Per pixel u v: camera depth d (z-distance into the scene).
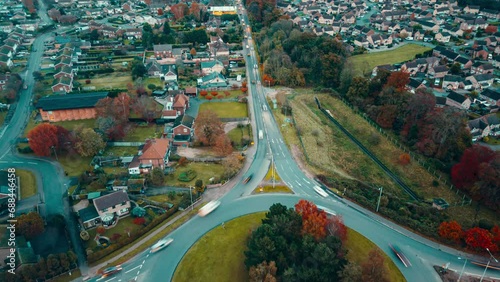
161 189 112.19
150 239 92.81
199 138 135.00
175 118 152.75
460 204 108.81
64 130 132.00
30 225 90.00
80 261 86.88
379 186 116.38
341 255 79.25
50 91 177.50
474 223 98.31
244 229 95.06
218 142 128.25
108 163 125.44
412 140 138.25
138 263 86.00
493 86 185.00
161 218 98.56
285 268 78.88
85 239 91.69
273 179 115.25
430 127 132.38
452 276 81.38
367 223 96.94
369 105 161.75
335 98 178.88
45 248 89.06
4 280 76.00
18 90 177.88
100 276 82.56
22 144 137.00
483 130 143.12
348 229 94.62
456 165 116.06
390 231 94.25
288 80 189.00
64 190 112.69
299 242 83.88
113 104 145.75
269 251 79.19
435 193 114.44
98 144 127.75
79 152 126.25
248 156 128.38
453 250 88.31
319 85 190.88
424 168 125.88
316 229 83.56
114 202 99.62
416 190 116.06
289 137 141.00
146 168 119.62
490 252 86.00
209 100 173.25
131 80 195.50
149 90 182.50
